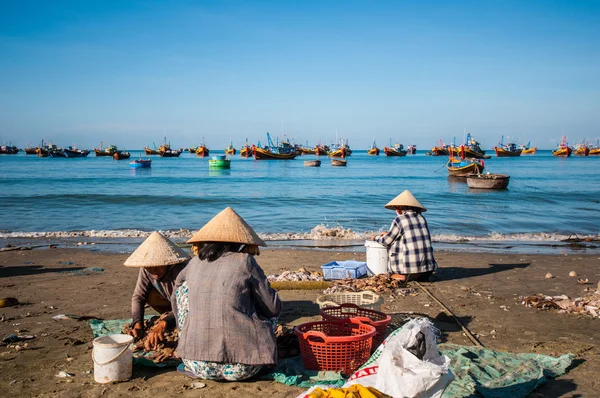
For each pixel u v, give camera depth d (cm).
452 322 633
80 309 702
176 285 470
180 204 2638
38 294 791
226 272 425
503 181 3616
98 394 423
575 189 3784
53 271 983
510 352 525
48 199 2780
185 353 426
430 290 815
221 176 5834
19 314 675
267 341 426
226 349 418
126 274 955
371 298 639
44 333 593
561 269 1012
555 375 457
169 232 1619
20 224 1836
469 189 3772
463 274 956
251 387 430
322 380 432
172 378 454
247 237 438
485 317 659
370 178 5562
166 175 5975
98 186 4116
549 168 7825
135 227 1772
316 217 2097
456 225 1828
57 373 470
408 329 348
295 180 5131
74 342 555
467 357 488
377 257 886
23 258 1134
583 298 739
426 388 333
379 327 497
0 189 3694
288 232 1666
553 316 665
